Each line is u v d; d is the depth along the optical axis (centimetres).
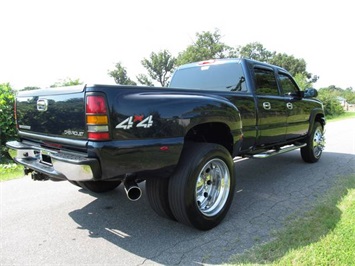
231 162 325
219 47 4016
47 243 283
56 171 267
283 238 278
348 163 595
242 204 374
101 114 231
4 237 295
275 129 452
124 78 4559
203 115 294
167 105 267
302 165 585
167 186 292
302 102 535
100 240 288
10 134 665
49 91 280
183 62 4062
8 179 504
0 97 652
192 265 243
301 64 5991
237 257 251
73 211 361
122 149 238
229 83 427
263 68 449
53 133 281
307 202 374
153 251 266
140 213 353
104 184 405
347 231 283
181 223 306
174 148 268
